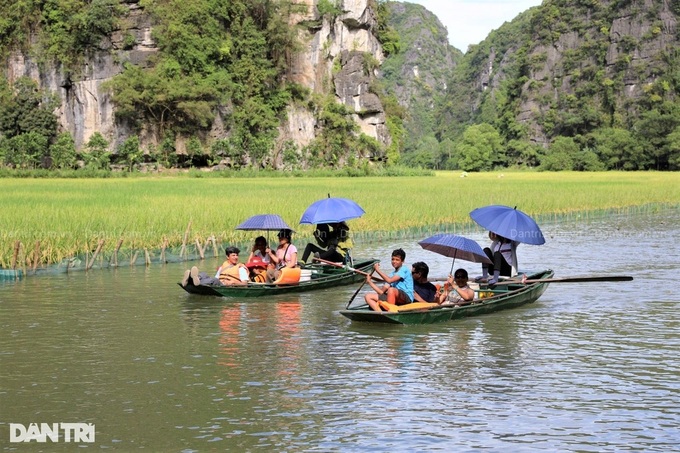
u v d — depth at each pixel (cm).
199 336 1527
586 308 1816
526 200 4834
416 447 952
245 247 2934
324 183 7262
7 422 1040
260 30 12081
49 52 10481
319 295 2008
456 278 1739
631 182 8019
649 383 1203
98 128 10619
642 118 17962
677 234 3594
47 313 1764
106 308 1827
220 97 11050
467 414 1064
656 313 1755
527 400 1122
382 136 13688
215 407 1095
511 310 1795
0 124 10388
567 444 960
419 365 1309
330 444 962
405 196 4906
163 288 2117
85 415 1065
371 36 14262
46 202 3962
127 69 10512
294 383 1205
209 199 4238
